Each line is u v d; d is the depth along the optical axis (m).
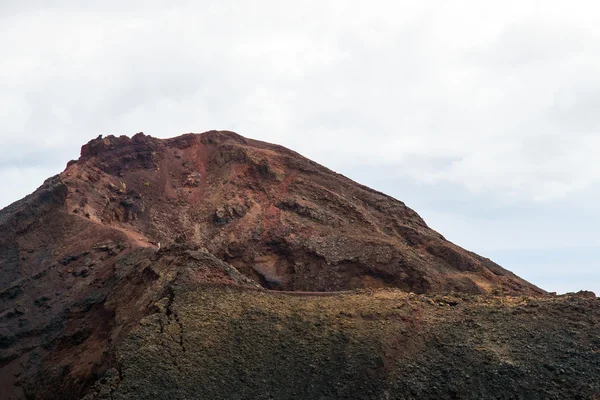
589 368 35.59
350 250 68.94
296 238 71.25
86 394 38.72
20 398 51.75
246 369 38.03
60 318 59.03
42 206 73.88
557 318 41.25
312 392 36.41
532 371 35.91
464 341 39.69
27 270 66.56
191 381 36.78
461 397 34.97
